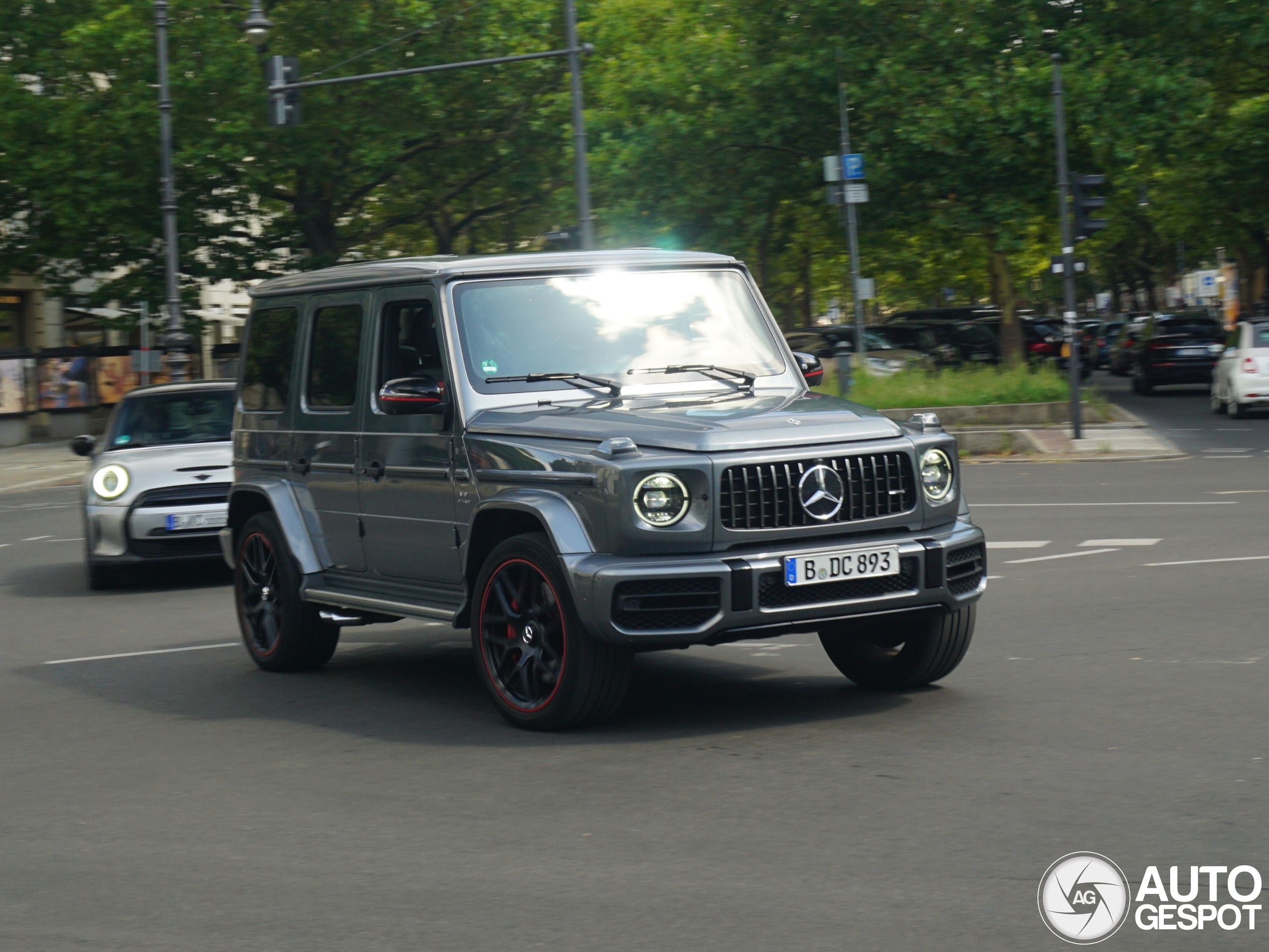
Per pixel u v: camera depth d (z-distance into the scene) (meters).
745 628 6.58
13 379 39.97
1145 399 38.44
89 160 37.94
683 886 4.74
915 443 7.05
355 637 10.59
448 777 6.30
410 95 39.03
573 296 7.93
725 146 37.97
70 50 38.28
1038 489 18.97
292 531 8.81
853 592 6.79
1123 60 35.00
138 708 8.23
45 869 5.25
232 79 37.59
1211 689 7.41
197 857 5.32
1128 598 10.49
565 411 7.30
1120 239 60.62
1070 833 5.13
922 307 82.75
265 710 8.01
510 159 41.69
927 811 5.46
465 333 7.66
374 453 8.12
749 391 7.77
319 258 41.41
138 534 13.27
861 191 28.81
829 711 7.29
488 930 4.41
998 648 8.83
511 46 39.66
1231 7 35.84
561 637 6.91
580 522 6.75
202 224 40.03
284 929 4.50
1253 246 55.28
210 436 14.23
